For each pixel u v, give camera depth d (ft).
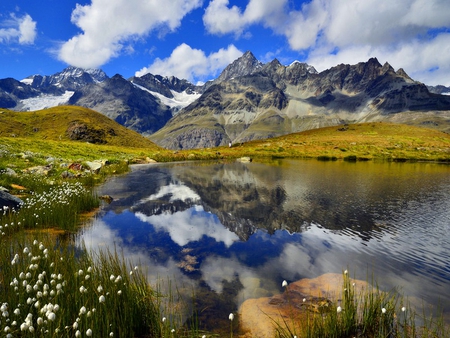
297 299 27.35
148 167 178.29
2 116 478.59
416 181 112.37
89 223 53.98
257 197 81.46
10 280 22.22
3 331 15.97
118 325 19.83
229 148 377.91
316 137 444.14
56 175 97.04
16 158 114.73
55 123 508.53
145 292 24.68
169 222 56.34
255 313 24.70
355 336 21.07
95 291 22.03
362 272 34.71
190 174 137.28
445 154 291.79
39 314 18.19
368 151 310.04
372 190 91.66
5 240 33.78
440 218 59.11
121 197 80.02
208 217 60.44
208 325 22.80
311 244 44.78
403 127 510.99
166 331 19.61
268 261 37.78
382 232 50.85
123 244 43.27
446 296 28.58
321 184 104.88
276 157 284.82
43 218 47.91
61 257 26.71
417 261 38.04
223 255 39.78
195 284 30.63
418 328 22.33
